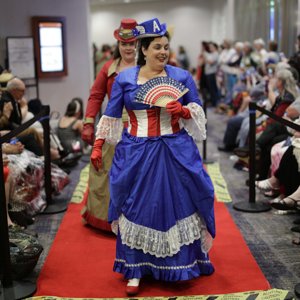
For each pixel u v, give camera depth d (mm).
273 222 4129
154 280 3072
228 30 14523
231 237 3781
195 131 2910
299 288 2904
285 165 4184
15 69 6953
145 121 2877
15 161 4246
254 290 2924
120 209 2906
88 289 3002
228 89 10719
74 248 3617
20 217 4008
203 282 3037
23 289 2977
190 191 2869
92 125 3775
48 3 7508
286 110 4797
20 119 4637
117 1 18672
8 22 7227
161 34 2824
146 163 2834
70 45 7836
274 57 7801
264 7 10906
